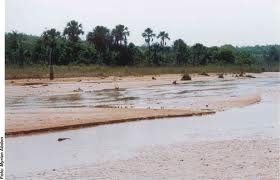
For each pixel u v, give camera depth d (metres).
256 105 37.53
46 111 31.91
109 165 16.31
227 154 17.80
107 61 130.12
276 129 24.61
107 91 53.84
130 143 20.72
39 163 16.66
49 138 22.17
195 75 107.38
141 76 95.56
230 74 117.88
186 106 35.91
